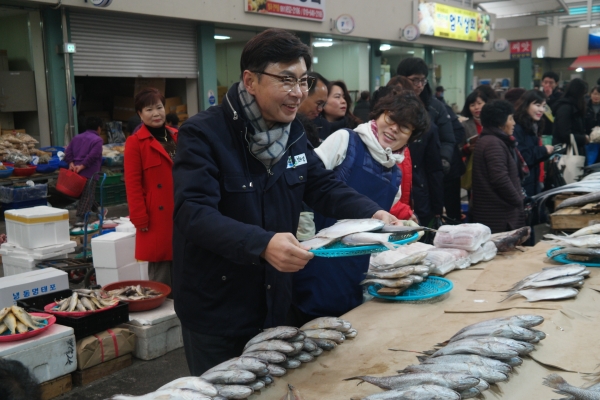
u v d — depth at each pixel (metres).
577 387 1.85
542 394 1.90
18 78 8.47
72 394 3.75
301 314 2.82
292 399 1.83
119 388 3.85
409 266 2.84
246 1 10.89
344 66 14.80
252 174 2.19
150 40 9.94
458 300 2.73
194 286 2.23
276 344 2.01
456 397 1.70
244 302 2.25
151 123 4.50
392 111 2.90
